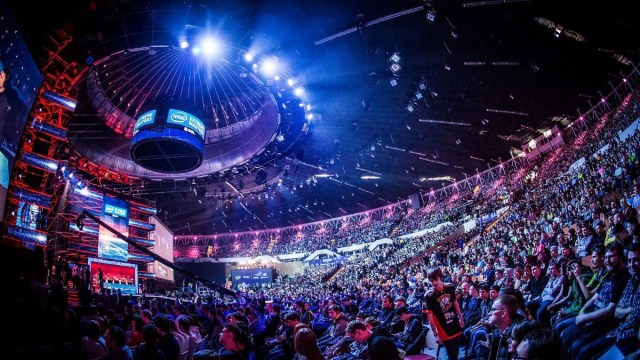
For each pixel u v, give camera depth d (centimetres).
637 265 479
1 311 1164
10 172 1598
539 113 3484
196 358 436
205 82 3341
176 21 2242
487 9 2273
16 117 1580
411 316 791
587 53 2642
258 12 2266
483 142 3997
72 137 3297
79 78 2403
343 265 4856
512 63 2752
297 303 1260
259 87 3100
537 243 1709
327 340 934
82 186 2995
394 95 3127
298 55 2614
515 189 3791
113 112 3338
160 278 3819
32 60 1627
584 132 3434
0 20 1366
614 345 469
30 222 2053
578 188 2381
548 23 2353
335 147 3906
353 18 2347
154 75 3184
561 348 272
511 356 342
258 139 3653
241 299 1645
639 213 1295
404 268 3447
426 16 2194
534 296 959
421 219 4866
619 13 2220
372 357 444
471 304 1020
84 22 2086
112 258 2956
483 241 2872
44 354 1009
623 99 3038
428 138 3850
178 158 3219
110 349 730
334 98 3125
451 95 3142
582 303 670
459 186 4931
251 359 855
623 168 1973
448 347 622
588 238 1246
